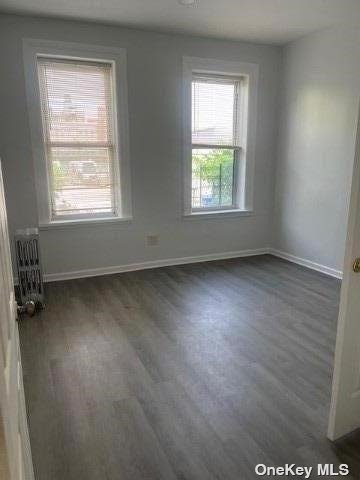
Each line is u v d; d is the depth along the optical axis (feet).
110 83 13.07
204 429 6.10
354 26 11.99
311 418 6.34
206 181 15.44
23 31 11.58
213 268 14.75
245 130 15.38
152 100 13.57
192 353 8.42
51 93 12.40
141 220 14.28
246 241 16.46
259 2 10.75
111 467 5.38
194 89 14.42
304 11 11.41
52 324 9.85
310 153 14.30
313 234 14.56
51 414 6.45
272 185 16.40
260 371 7.71
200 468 5.36
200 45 13.89
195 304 11.19
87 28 12.25
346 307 5.34
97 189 13.64
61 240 13.21
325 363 8.01
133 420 6.30
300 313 10.55
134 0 10.52
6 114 11.84
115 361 8.10
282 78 15.33
